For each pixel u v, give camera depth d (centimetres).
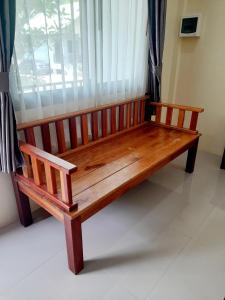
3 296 125
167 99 312
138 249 154
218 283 132
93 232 169
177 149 199
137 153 190
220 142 296
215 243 160
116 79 215
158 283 132
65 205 119
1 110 131
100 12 178
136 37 224
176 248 155
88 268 140
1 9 120
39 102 162
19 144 140
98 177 152
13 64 141
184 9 277
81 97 192
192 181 238
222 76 273
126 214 188
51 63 163
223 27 257
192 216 186
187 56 293
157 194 215
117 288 129
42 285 130
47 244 158
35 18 145
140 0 213
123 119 234
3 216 170
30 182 142
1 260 145
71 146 191
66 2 157
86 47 178
